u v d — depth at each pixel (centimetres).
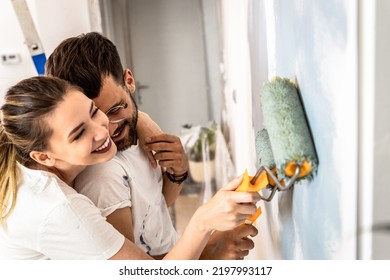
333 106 44
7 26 185
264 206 97
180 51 283
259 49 86
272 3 72
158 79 288
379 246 39
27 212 67
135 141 89
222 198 61
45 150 70
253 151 101
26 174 71
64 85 68
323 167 49
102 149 71
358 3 37
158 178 97
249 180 61
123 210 78
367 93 37
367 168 38
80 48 79
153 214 91
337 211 45
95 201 77
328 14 44
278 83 59
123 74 84
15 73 191
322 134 48
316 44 49
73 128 66
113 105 79
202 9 273
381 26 36
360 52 37
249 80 104
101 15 188
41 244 68
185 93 291
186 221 222
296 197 65
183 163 99
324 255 51
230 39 149
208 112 293
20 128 68
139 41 280
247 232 81
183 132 239
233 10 134
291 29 60
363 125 38
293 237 69
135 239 87
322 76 47
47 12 175
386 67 36
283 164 51
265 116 59
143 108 293
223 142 198
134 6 275
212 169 226
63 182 71
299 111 55
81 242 66
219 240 82
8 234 70
